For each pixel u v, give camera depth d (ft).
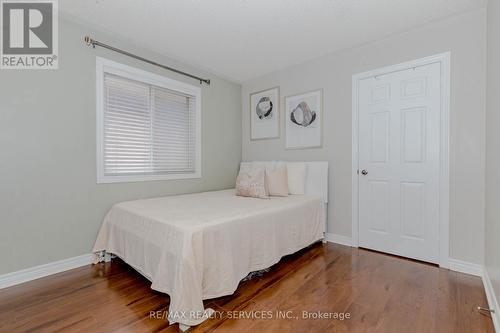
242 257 6.12
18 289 6.12
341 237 9.58
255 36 8.32
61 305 5.41
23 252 6.54
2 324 4.77
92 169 7.82
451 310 5.20
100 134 7.98
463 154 7.01
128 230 6.89
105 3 6.56
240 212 6.70
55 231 7.08
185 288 4.76
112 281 6.54
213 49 9.25
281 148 11.44
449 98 7.23
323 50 9.34
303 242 8.43
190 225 5.40
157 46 9.02
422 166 7.77
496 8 5.31
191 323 4.66
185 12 6.97
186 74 10.52
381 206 8.61
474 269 6.83
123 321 4.87
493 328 4.64
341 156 9.52
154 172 9.63
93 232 7.84
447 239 7.29
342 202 9.52
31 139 6.67
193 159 11.07
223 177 12.26
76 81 7.47
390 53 8.35
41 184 6.84
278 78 11.45
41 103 6.83
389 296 5.76
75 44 7.44
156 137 9.71
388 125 8.43
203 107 11.34
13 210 6.40
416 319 4.91
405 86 8.06
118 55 8.44
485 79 6.62
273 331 4.58
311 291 6.01
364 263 7.69
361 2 6.54
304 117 10.55
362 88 8.97
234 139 12.80
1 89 6.24
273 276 6.82
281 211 7.48
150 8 6.80
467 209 6.96
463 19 7.02
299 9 6.84
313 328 4.66
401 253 8.20
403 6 6.69
